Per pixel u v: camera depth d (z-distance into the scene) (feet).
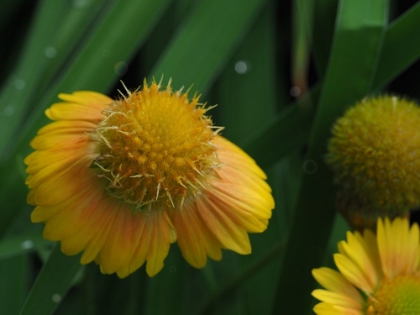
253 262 1.18
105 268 0.92
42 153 0.93
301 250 1.12
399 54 1.15
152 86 0.95
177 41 1.19
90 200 0.93
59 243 0.98
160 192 0.93
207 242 0.95
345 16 1.12
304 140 1.19
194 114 0.95
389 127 1.02
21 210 1.14
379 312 1.01
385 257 1.03
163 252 0.93
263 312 1.20
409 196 1.03
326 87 1.11
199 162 0.94
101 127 0.94
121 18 1.19
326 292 0.99
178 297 1.13
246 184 0.97
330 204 1.12
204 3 1.21
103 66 1.18
